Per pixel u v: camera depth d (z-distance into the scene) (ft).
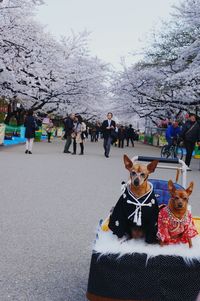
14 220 18.33
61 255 13.97
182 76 76.79
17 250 14.20
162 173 39.37
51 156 53.36
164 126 120.16
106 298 8.97
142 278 8.87
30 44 88.22
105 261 8.97
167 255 8.91
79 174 35.68
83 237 16.14
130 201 9.50
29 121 55.83
